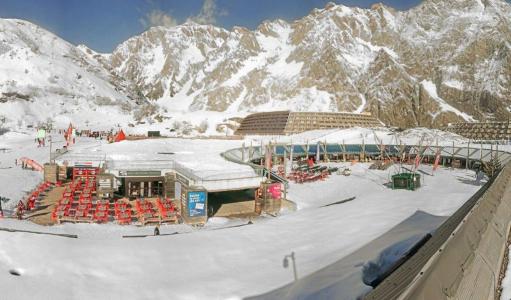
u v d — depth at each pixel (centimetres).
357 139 14338
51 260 1944
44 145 9150
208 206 4688
